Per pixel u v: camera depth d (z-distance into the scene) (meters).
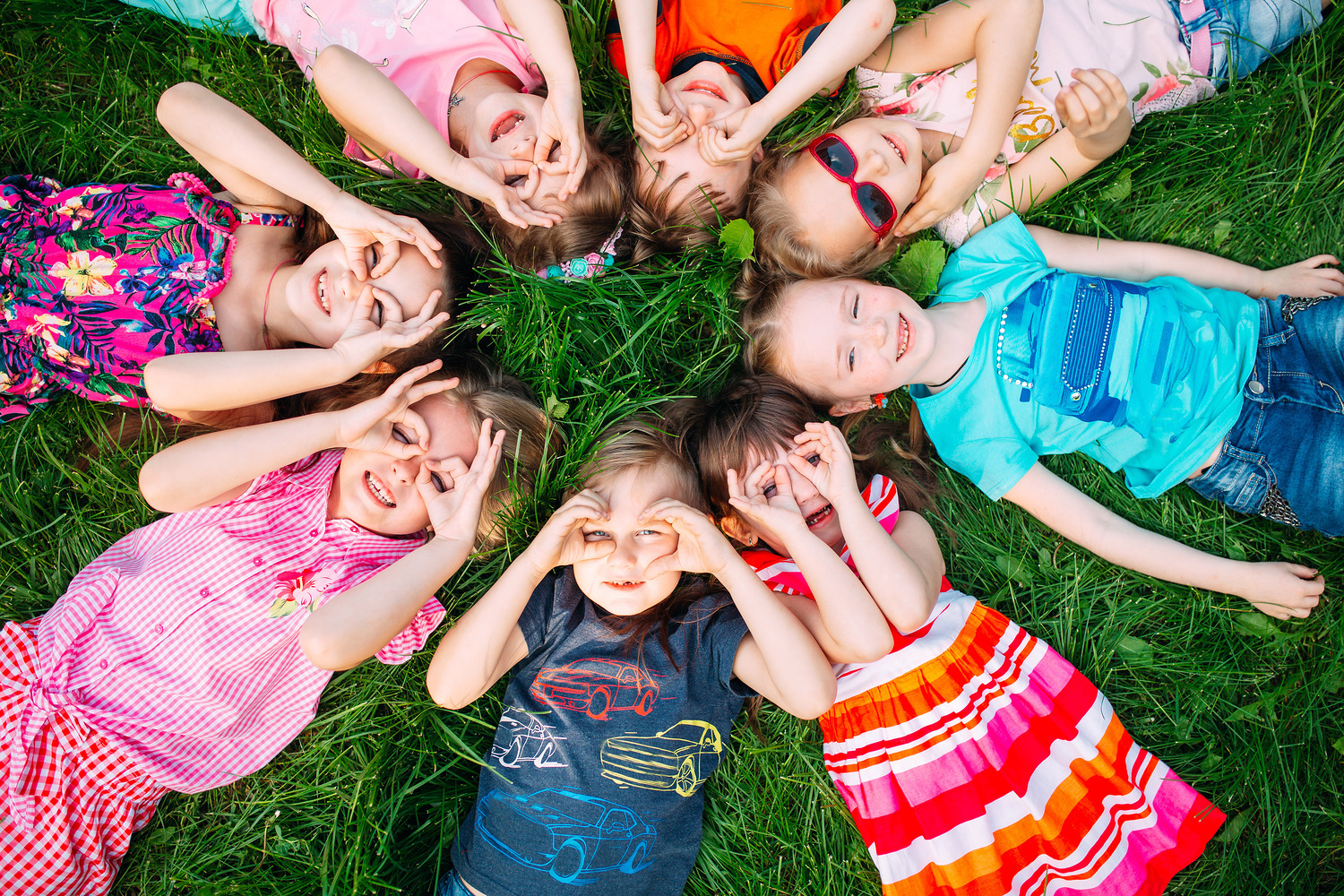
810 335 2.15
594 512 1.95
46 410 2.27
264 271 2.16
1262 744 2.33
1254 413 2.23
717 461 2.18
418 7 2.20
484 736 2.29
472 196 2.11
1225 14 2.27
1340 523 2.16
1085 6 2.28
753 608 1.96
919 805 2.10
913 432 2.48
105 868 2.10
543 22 1.97
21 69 2.30
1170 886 2.31
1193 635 2.40
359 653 1.80
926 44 2.25
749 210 2.25
